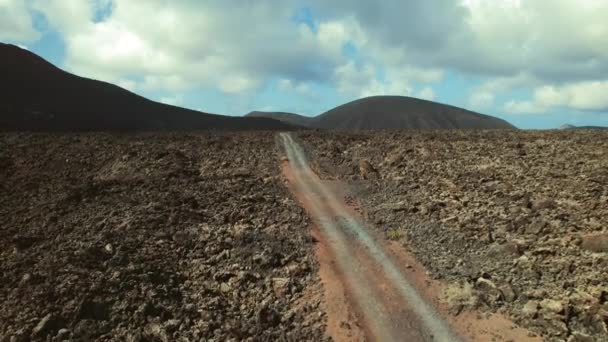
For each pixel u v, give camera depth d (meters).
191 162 32.44
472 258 18.20
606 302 13.90
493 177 26.14
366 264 18.53
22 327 13.61
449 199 23.97
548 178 24.56
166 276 16.97
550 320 13.90
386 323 14.80
